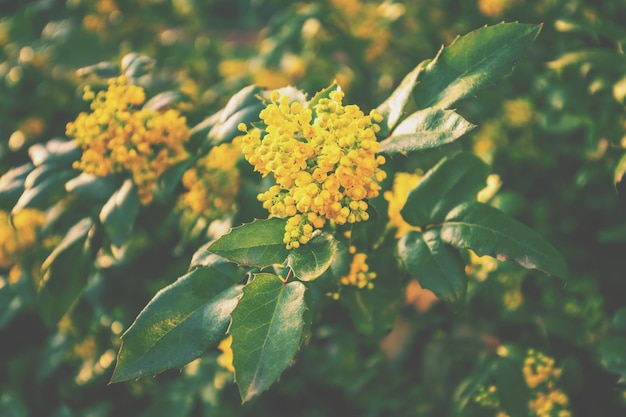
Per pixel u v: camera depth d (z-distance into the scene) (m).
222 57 0.66
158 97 0.32
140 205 0.31
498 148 0.46
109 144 0.30
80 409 0.45
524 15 0.46
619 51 0.35
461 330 0.41
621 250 0.40
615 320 0.31
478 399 0.35
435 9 0.53
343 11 0.54
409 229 0.31
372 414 0.42
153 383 0.44
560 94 0.41
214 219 0.36
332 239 0.24
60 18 0.56
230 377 0.43
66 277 0.31
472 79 0.25
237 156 0.34
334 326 0.42
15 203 0.32
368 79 0.56
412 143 0.24
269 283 0.23
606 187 0.40
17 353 0.44
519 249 0.25
